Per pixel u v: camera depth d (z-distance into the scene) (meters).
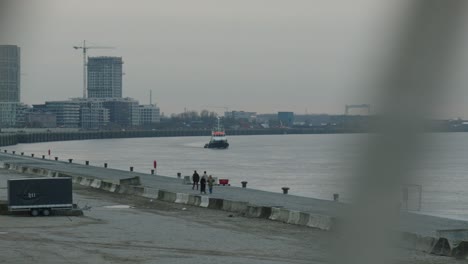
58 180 49.06
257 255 33.62
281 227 43.56
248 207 50.50
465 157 189.75
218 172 135.38
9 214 48.88
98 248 35.38
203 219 47.94
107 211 52.66
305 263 31.56
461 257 32.47
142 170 138.00
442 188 97.62
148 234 40.59
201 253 34.28
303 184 104.38
